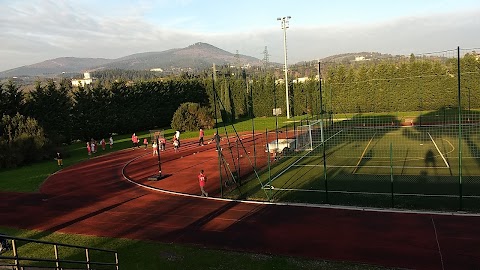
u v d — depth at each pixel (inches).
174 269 517.0
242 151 1472.7
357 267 495.2
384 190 820.6
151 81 2733.8
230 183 971.3
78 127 2169.0
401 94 2450.8
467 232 578.2
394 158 1155.9
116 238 649.0
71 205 877.8
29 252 596.7
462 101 2300.7
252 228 657.0
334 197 795.4
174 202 850.8
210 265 524.4
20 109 1870.1
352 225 639.8
